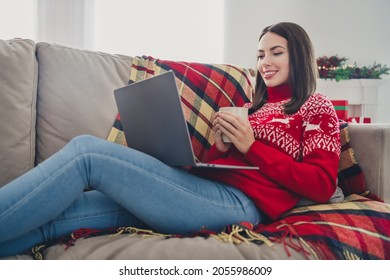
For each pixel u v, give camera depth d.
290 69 1.15
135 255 0.68
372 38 4.42
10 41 1.19
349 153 1.16
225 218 0.88
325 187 0.93
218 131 1.05
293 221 0.87
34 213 0.69
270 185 0.97
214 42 3.78
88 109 1.23
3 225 0.67
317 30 4.36
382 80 4.21
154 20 3.47
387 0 4.40
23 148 1.12
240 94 1.48
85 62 1.28
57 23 2.91
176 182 0.83
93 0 3.06
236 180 0.99
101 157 0.76
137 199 0.79
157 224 0.83
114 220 0.89
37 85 1.21
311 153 0.98
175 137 0.79
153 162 0.82
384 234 0.85
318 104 1.05
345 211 0.93
